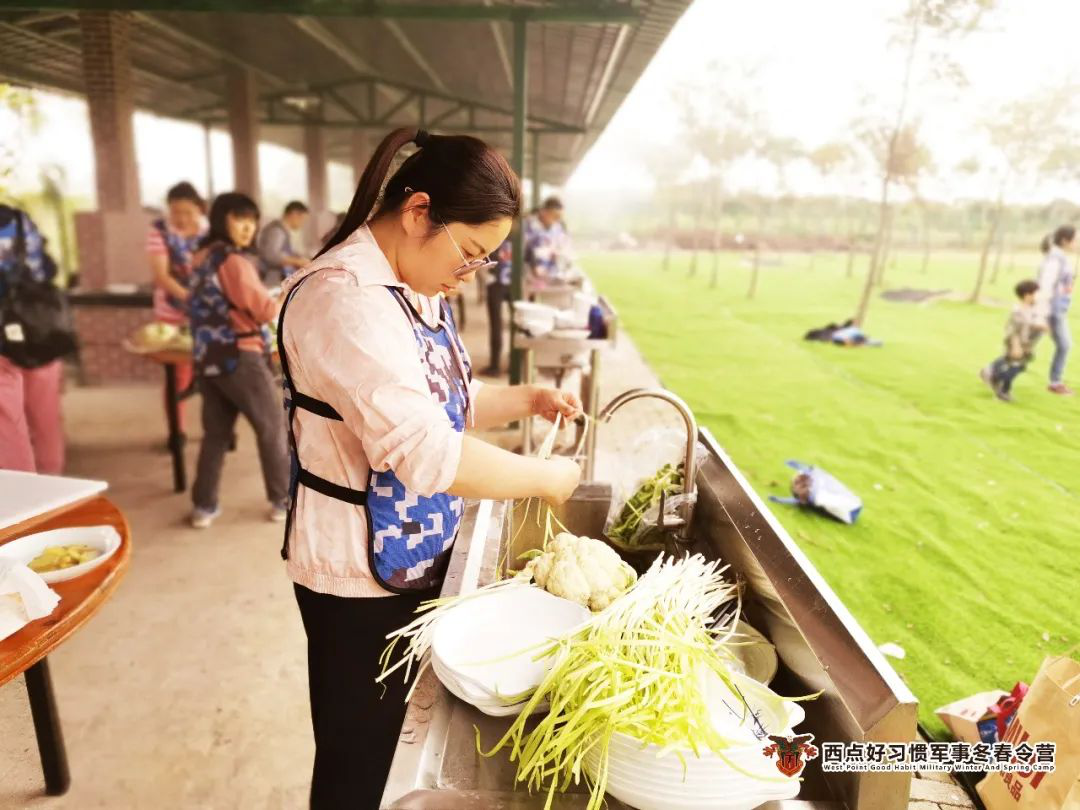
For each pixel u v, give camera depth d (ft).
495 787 3.42
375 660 5.07
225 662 10.05
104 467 16.96
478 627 4.30
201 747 8.48
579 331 15.60
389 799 3.28
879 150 32.86
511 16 17.92
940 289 44.93
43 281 11.96
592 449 14.73
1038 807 6.18
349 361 4.12
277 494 14.08
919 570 12.68
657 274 64.28
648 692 3.36
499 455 4.42
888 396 23.91
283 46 32.09
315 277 4.32
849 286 51.72
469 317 39.70
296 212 25.00
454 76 38.50
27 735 8.58
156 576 12.26
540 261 28.04
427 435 4.10
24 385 12.95
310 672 5.41
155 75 36.55
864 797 3.18
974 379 25.93
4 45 29.32
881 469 17.56
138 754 8.35
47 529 7.04
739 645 4.25
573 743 3.38
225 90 42.37
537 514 6.51
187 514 14.61
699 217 64.28
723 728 3.43
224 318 12.86
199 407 21.52
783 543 4.61
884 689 3.21
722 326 37.19
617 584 4.79
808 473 15.29
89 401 22.15
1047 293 22.36
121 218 24.56
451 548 5.25
